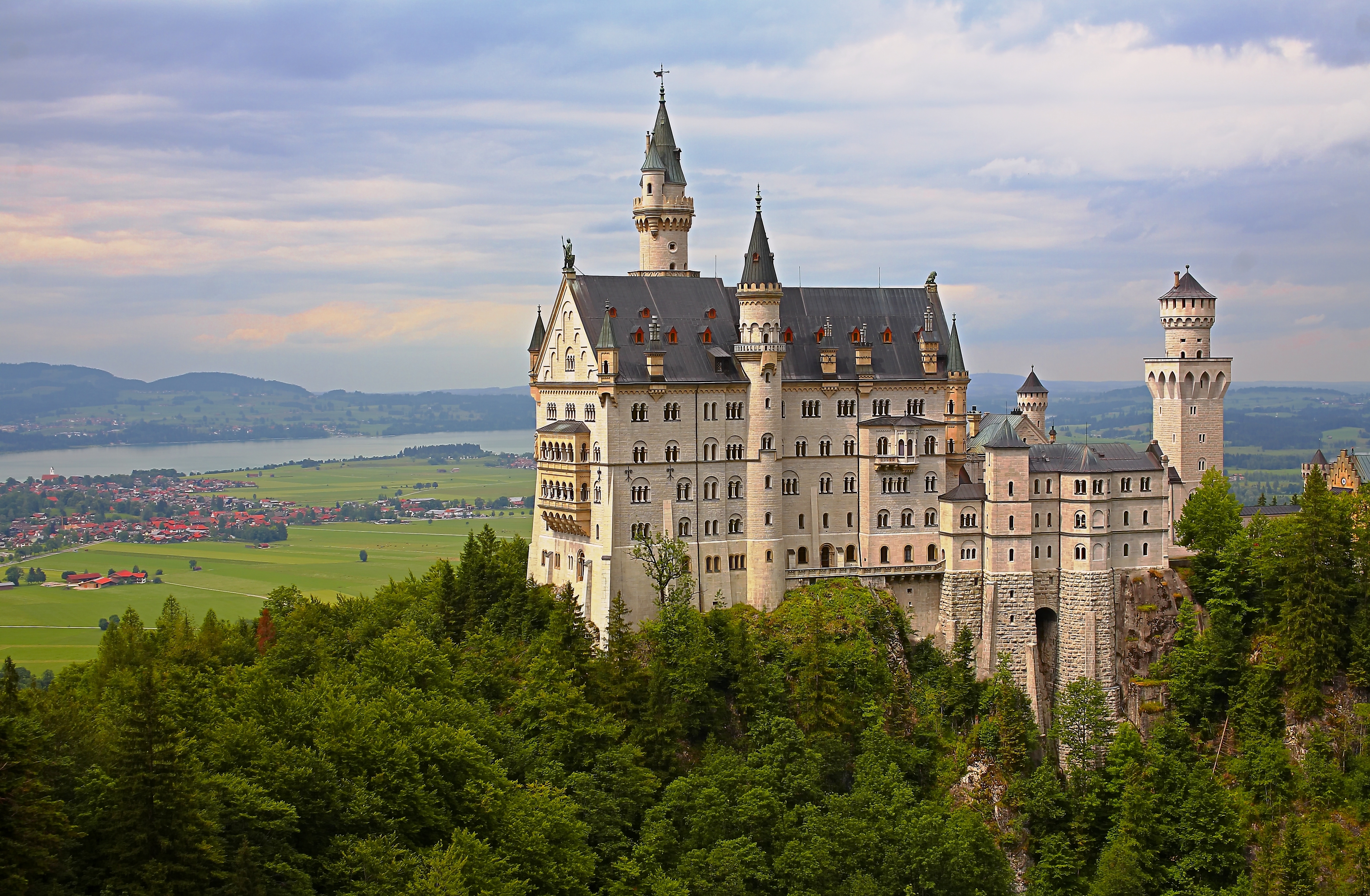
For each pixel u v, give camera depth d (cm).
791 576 19512
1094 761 18712
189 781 11719
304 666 17312
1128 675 19925
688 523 18825
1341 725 18988
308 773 12838
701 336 19212
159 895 11050
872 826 16088
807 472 19738
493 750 15488
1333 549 19838
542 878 13638
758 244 18950
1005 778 18212
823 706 17612
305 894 11862
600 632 18300
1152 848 17625
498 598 19100
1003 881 16588
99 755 12400
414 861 12581
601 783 15750
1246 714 19350
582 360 18825
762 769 16438
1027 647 19700
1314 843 17800
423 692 16000
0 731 10881
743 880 15038
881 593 19688
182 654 17838
